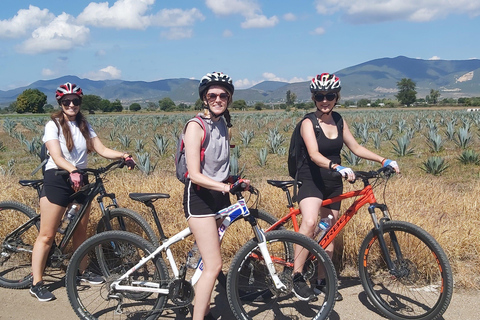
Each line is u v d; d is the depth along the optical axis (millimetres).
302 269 3338
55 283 4039
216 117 2938
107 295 3305
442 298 3041
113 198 3932
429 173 9570
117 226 3990
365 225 4262
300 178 3510
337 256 4148
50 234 3723
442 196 6000
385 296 3520
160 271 3197
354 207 3428
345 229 4199
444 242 4035
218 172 3041
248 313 3328
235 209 3010
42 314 3467
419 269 3641
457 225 4492
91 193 3820
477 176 9023
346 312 3393
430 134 14000
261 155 11680
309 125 3381
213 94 2873
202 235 2951
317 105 3395
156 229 4629
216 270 2975
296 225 3586
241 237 4266
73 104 3639
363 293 3689
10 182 6691
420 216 4805
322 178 3445
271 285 3146
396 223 3287
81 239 4008
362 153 3566
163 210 5316
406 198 5773
